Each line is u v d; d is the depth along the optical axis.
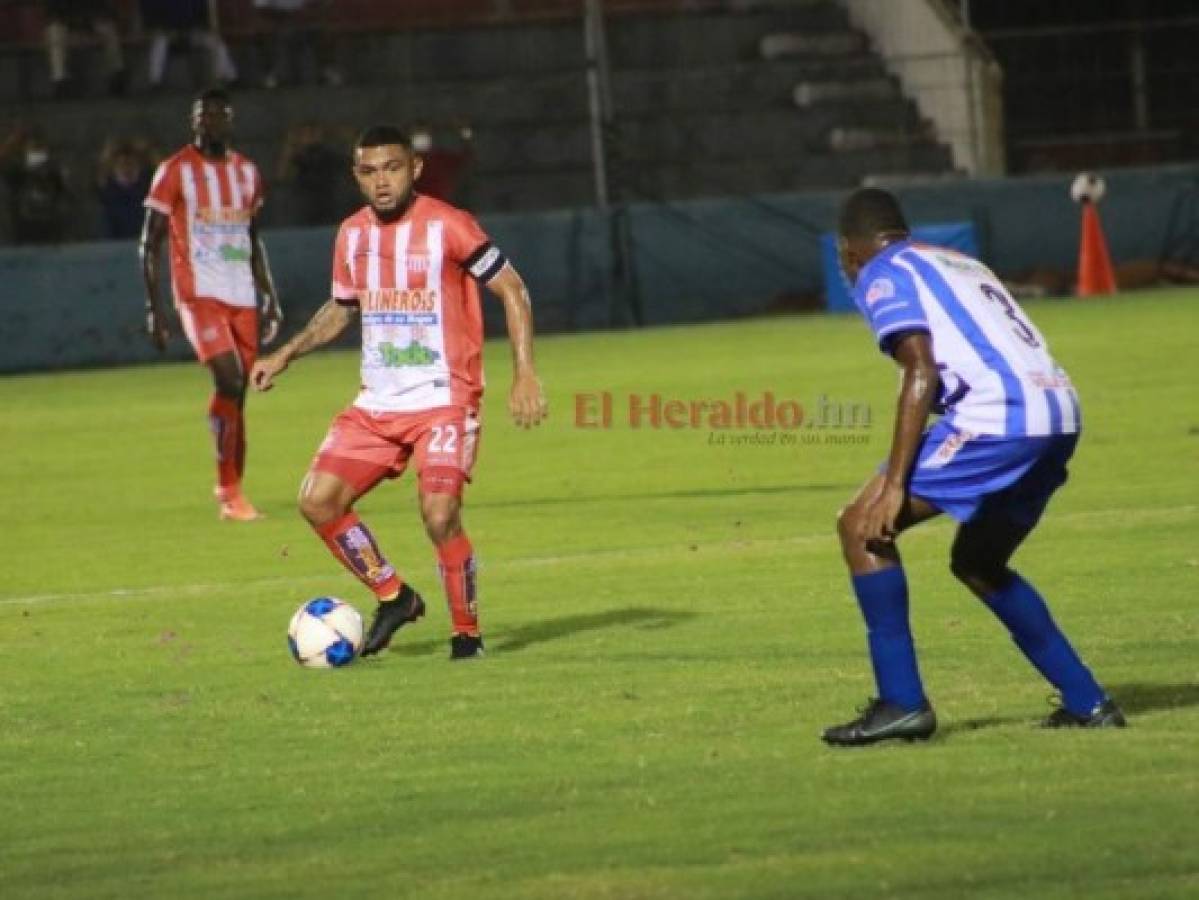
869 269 23.83
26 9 116.31
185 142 110.81
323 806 22.48
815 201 105.56
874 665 24.02
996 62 117.06
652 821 21.12
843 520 23.91
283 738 26.09
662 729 25.44
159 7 114.69
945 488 23.50
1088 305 98.38
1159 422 58.31
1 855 21.09
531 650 31.55
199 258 49.81
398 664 30.94
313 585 39.62
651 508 48.22
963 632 31.00
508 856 20.12
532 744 24.98
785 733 24.84
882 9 121.69
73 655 33.03
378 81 119.56
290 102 113.62
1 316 95.75
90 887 19.77
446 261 31.45
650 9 122.12
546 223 102.81
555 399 72.81
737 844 20.14
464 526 46.56
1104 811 20.62
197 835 21.53
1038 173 114.38
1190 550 37.62
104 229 100.19
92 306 96.69
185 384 86.56
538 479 54.75
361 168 31.75
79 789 23.89
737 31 123.31
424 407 31.55
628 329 102.69
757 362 81.06
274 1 119.88
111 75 111.88
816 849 19.84
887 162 117.62
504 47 121.00
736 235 104.81
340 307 32.59
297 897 19.12
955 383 23.44
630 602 35.56
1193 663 27.98
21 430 72.38
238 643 33.44
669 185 116.25
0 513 52.91
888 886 18.61
